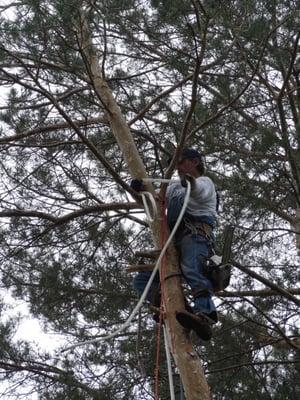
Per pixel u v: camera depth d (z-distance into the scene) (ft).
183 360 20.07
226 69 31.40
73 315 37.52
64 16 23.45
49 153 35.35
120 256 37.32
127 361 36.32
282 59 29.01
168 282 20.59
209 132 31.76
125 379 35.86
